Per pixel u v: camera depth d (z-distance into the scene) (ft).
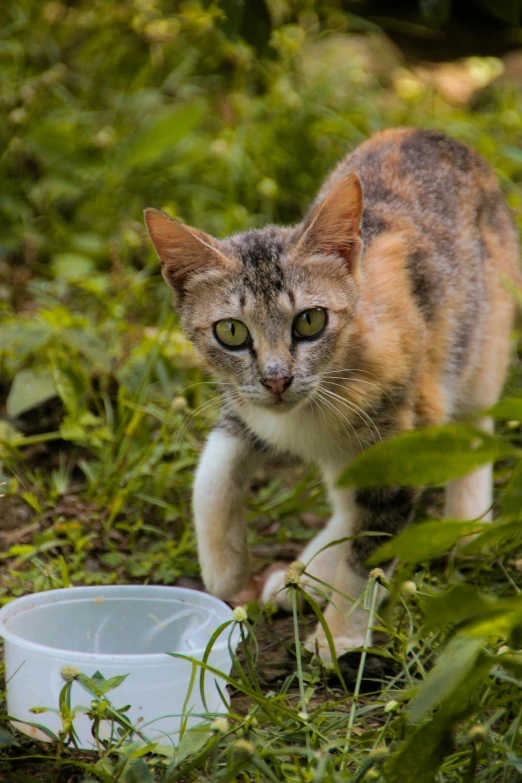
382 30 33.17
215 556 14.19
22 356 19.07
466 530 9.21
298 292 13.04
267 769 9.07
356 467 8.23
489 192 16.99
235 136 25.18
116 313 20.22
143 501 16.62
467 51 35.27
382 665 12.44
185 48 28.89
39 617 12.37
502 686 10.76
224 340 13.50
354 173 12.91
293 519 17.06
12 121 24.80
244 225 23.22
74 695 10.91
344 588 13.47
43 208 24.75
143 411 17.22
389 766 8.93
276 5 27.96
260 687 12.35
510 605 8.41
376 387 13.44
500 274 16.63
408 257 14.38
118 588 12.80
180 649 12.67
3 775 10.19
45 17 29.73
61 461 17.38
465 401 16.62
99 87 28.17
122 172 25.00
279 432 14.16
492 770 9.53
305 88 26.81
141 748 10.10
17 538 15.81
